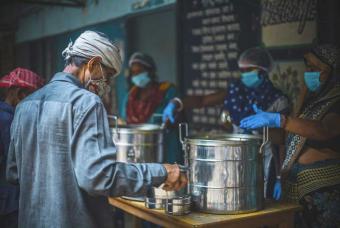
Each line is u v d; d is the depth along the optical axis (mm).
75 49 1802
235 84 3197
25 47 7309
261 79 3035
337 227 2355
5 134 2279
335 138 2395
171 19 4684
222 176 1975
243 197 2000
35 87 2455
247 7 3707
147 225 3053
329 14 3078
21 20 7371
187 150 2088
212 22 4086
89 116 1675
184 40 4449
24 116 1824
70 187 1730
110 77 1887
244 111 3080
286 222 2133
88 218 1765
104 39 1818
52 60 6535
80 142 1652
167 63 4793
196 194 2039
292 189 2482
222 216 1972
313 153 2430
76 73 1831
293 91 3357
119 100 5324
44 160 1758
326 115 2369
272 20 3494
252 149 2020
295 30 3314
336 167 2367
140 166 1749
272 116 2322
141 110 4102
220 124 4062
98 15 5477
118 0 5137
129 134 2561
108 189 1637
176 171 1803
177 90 4520
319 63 2432
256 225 2029
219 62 4039
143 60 4027
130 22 5086
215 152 1974
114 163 1665
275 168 2893
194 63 4344
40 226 1784
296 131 2312
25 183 1823
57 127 1714
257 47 3371
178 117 3420
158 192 2107
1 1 5410
